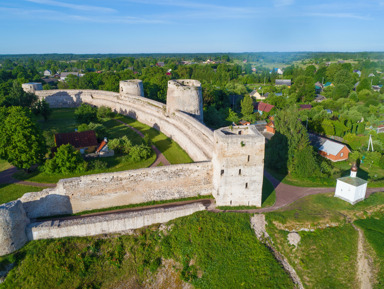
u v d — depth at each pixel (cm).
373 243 3212
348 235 3306
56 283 2866
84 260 3031
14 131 4259
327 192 4141
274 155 4822
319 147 5691
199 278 2903
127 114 7906
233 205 3647
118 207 3644
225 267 2939
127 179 3597
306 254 3106
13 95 7056
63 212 3544
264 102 10238
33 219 3456
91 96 9138
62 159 4328
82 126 5562
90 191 3531
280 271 2898
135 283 2966
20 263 2972
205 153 4306
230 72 17562
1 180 4316
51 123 7256
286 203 3812
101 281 2942
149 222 3400
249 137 3400
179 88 5888
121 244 3203
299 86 11212
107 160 4900
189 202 3747
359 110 8331
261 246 3111
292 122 4722
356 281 2972
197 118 6069
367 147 5784
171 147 5569
